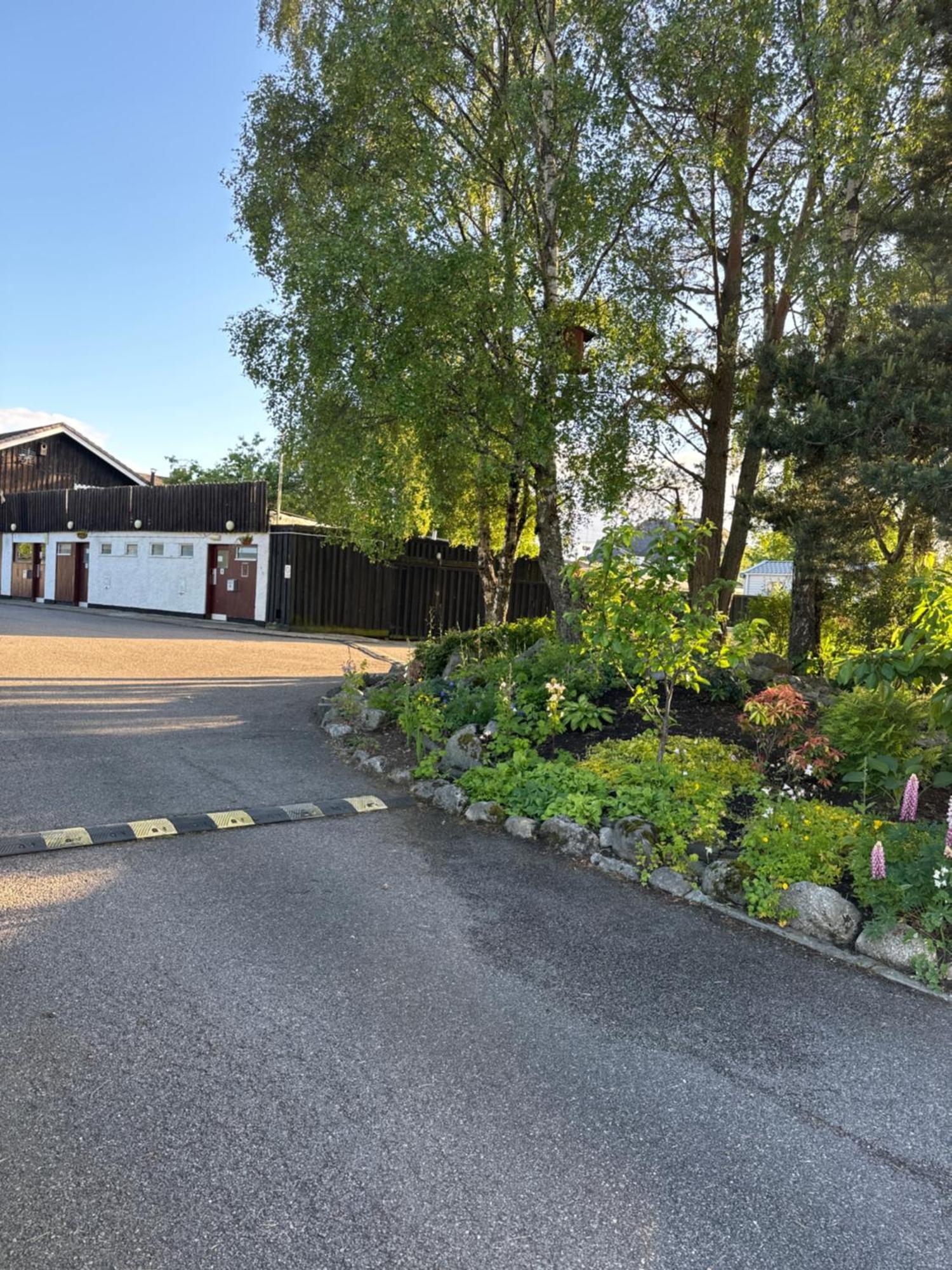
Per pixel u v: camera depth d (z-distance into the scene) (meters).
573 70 9.34
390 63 9.23
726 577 12.16
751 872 4.42
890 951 3.86
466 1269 2.00
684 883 4.58
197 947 3.60
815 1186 2.38
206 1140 2.39
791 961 3.85
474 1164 2.37
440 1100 2.65
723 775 5.65
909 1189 2.39
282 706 9.64
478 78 10.05
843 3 9.24
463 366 8.94
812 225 10.03
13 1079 2.60
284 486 37.28
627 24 9.25
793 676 8.18
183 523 23.81
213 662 13.55
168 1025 2.97
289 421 10.47
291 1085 2.68
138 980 3.28
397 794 6.16
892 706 5.68
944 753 5.61
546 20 9.94
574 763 6.07
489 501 12.21
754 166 11.25
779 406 8.73
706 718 7.12
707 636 5.88
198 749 7.18
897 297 9.56
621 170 9.36
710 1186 2.35
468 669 8.89
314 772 6.64
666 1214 2.23
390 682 9.52
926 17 9.17
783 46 9.39
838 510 8.77
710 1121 2.65
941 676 4.76
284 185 10.43
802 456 8.41
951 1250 2.16
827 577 9.91
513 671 8.12
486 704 7.34
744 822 4.96
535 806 5.49
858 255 9.85
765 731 6.26
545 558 10.19
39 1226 2.04
